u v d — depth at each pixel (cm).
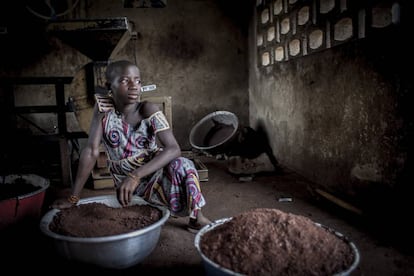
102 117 219
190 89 574
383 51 260
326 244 161
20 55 523
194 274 198
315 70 364
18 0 514
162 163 209
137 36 551
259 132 545
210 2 563
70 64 534
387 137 262
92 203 217
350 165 312
